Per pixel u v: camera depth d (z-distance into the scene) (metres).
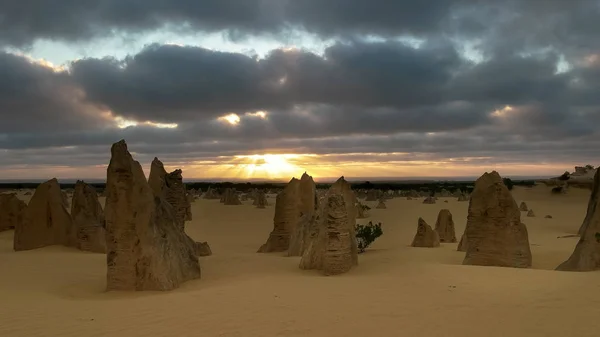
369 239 22.44
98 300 11.03
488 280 11.27
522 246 15.69
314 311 9.03
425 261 16.78
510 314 8.28
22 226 21.62
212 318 8.69
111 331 8.05
